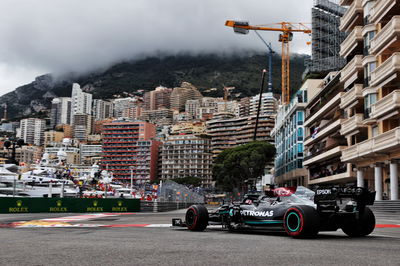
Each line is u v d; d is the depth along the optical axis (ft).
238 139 637.30
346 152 118.11
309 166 203.10
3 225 49.32
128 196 234.58
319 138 180.96
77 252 20.92
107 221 58.34
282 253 20.24
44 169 187.83
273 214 31.53
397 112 90.48
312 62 245.24
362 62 110.73
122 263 17.25
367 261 17.58
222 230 37.14
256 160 273.33
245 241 26.50
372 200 30.19
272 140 597.11
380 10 100.37
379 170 107.45
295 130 226.58
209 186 623.36
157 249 22.11
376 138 98.02
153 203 115.14
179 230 38.32
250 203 35.12
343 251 21.02
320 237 29.99
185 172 628.69
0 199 87.45
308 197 31.99
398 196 105.19
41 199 93.20
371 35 108.06
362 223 30.81
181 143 636.89
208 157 633.61
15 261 17.90
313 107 205.67
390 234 34.88
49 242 26.23
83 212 98.89
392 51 99.71
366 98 106.73
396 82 96.37
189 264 16.94
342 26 129.39
